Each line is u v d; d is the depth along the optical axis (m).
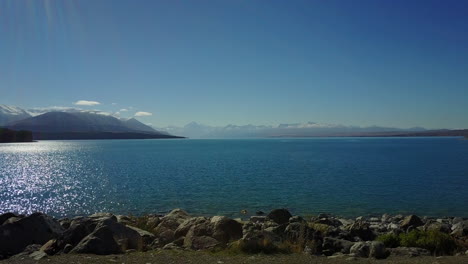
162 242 18.19
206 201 40.53
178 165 93.75
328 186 51.91
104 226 15.39
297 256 14.26
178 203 39.66
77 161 113.50
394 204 38.72
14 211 37.06
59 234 17.25
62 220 24.97
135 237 16.66
